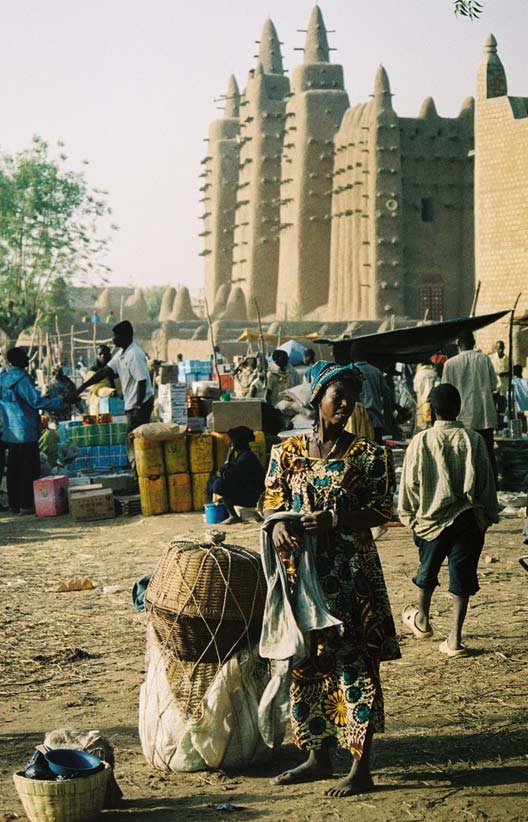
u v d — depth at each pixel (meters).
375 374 13.36
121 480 16.31
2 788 5.18
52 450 18.73
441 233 79.00
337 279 81.50
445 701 6.23
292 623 4.73
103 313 102.00
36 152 66.31
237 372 23.75
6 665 7.58
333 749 5.56
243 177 94.50
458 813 4.58
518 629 7.86
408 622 7.74
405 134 77.62
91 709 6.47
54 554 12.50
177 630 5.38
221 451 15.30
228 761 5.33
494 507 7.23
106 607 9.40
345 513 4.79
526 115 46.44
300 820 4.57
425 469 7.19
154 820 4.65
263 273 90.75
